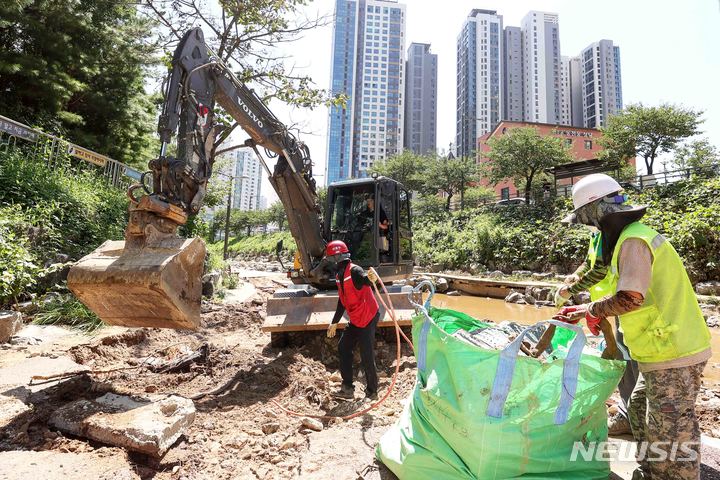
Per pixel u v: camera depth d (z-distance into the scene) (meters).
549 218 21.36
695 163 27.14
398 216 7.22
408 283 7.02
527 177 26.05
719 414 3.76
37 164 8.59
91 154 11.01
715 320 9.19
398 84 89.94
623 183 19.36
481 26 84.88
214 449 2.89
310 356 5.69
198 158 4.24
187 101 4.18
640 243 2.03
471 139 82.69
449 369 2.27
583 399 2.24
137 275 3.01
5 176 7.57
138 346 5.50
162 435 2.72
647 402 2.13
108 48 13.53
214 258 12.90
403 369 5.19
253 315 8.34
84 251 7.85
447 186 33.56
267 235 51.38
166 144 3.89
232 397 3.92
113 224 9.05
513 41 84.81
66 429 2.87
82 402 3.16
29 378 3.75
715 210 12.62
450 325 3.10
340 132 88.75
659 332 2.01
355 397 4.23
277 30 10.35
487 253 20.94
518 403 2.14
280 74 10.66
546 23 84.00
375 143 88.56
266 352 5.84
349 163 88.44
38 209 7.32
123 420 2.86
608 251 2.23
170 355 5.27
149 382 4.15
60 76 11.59
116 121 14.13
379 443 2.70
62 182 8.74
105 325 5.79
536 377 2.16
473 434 2.09
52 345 4.89
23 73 10.52
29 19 10.87
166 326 3.42
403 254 7.62
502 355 2.13
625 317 2.13
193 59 4.40
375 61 89.62
